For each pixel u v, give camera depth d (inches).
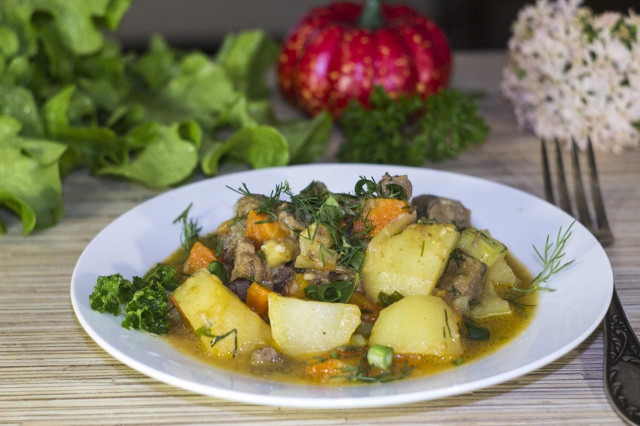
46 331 22.0
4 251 25.0
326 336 20.4
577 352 21.2
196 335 20.4
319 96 31.3
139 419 19.4
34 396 19.9
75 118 28.6
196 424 19.3
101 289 20.4
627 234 25.6
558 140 28.8
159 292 20.6
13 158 25.7
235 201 25.2
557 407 19.7
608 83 29.2
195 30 48.1
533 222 24.1
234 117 29.7
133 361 19.0
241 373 19.5
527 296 21.9
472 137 29.1
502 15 49.7
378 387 18.7
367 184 22.7
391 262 21.7
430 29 32.5
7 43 27.8
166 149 27.7
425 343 20.0
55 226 26.2
